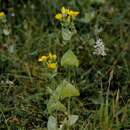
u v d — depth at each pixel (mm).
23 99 3482
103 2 4598
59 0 4539
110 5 4637
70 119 3000
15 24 4406
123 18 4453
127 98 3500
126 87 3584
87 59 3943
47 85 3539
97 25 4211
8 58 3916
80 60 3941
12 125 3258
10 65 3873
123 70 3770
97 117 3223
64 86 2918
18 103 3469
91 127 3135
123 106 3434
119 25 4363
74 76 3533
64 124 3049
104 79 3699
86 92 3590
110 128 3105
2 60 3904
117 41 4168
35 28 4332
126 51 4008
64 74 3637
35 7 4547
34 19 4391
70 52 2910
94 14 4422
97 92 3562
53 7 4465
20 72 3822
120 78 3699
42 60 3207
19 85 3693
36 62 3945
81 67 3871
